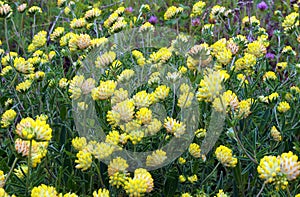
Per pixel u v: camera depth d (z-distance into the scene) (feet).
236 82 3.40
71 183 2.79
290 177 2.35
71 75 3.58
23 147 2.48
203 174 2.91
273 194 2.69
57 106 3.50
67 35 3.58
